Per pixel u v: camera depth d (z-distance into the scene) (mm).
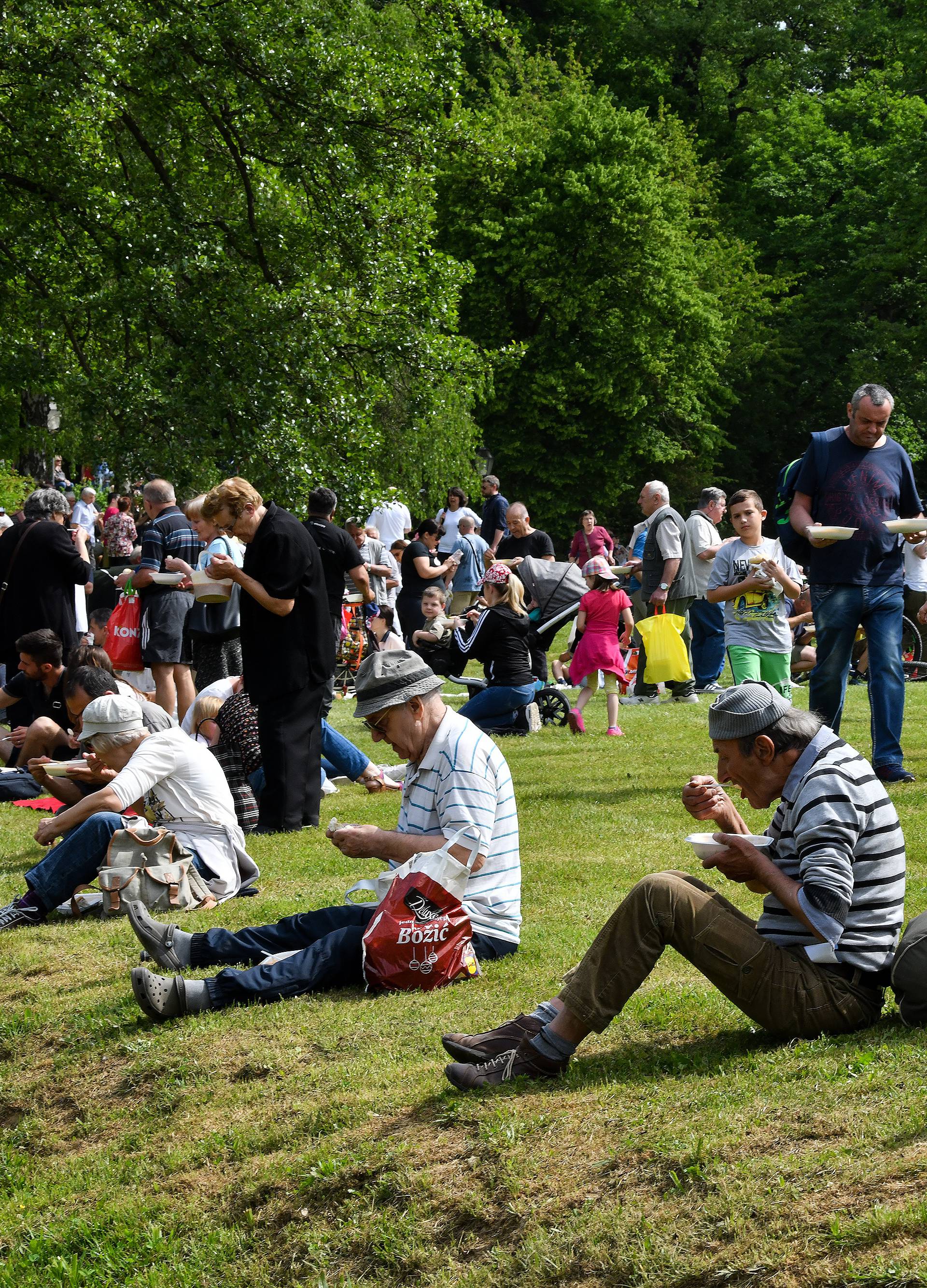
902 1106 3398
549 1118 3836
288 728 8586
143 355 18141
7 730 11672
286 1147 4316
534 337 38188
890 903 3953
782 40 48219
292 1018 5172
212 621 10852
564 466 39344
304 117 18828
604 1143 3627
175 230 17578
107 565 23297
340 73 18703
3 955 6402
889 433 42250
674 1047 4305
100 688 7707
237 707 8766
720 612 14742
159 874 6703
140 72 17812
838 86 49062
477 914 5418
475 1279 3326
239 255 19141
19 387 17109
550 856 7582
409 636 17031
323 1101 4484
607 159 37594
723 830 4086
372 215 19531
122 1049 5254
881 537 8641
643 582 14336
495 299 37344
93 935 6574
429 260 20234
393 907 5227
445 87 20109
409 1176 3801
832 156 45781
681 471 43594
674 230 38719
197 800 6918
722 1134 3465
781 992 3898
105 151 18375
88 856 6801
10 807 9961
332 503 12367
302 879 7285
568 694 15281
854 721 12422
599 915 6207
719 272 42281
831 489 8672
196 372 17500
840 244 44656
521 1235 3418
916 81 40062
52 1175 4711
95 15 16703
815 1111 3477
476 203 37438
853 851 3891
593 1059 4262
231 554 10852
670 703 14219
